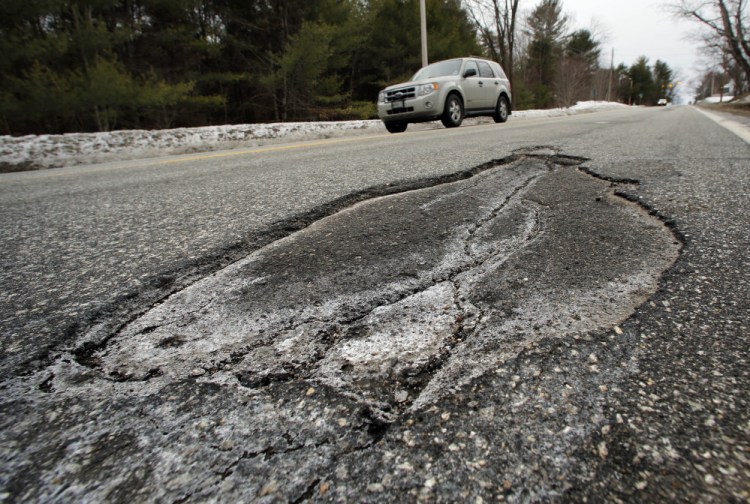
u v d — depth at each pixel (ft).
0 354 2.97
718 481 1.76
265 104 58.49
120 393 2.51
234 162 14.29
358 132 32.68
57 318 3.46
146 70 46.68
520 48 130.00
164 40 46.37
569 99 139.44
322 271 4.17
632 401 2.20
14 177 15.23
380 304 3.46
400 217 5.87
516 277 3.78
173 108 50.08
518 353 2.67
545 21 123.44
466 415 2.19
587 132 17.12
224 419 2.26
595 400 2.22
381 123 34.60
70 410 2.38
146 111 44.52
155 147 23.30
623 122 25.36
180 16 46.83
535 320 3.05
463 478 1.83
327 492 1.81
